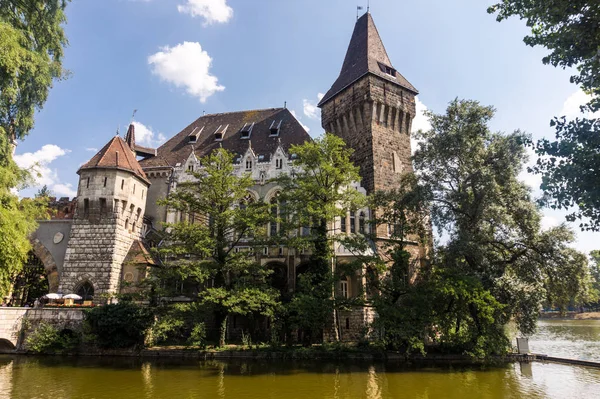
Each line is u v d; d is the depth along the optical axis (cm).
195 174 3225
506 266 3042
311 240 3109
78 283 3484
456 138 3003
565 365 2773
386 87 4556
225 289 2980
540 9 1288
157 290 2900
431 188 3169
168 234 3114
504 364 2795
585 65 1285
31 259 3778
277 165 4175
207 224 4006
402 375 2377
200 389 1975
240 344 3212
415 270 3947
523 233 2872
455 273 2773
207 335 3622
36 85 2198
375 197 3397
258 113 5147
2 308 2964
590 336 5022
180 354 2914
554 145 1212
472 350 2703
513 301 2809
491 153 3031
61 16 2400
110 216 3612
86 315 3031
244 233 3219
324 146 3303
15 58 1898
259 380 2202
